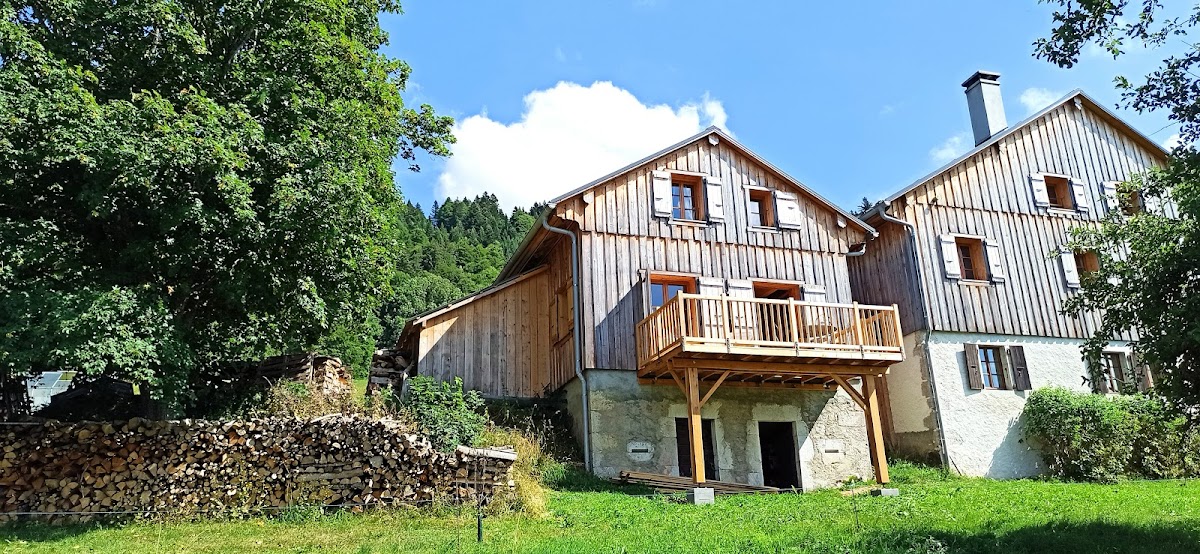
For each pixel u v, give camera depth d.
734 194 17.00
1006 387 17.92
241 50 12.77
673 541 8.23
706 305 13.58
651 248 15.97
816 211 17.44
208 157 9.68
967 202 19.08
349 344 31.48
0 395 11.65
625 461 14.56
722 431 15.27
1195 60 6.98
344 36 12.93
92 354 8.59
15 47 9.66
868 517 9.90
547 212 15.52
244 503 9.88
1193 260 7.36
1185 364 7.56
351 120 12.12
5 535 8.69
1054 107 20.69
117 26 11.20
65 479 9.70
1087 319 19.00
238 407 13.40
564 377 16.31
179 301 11.49
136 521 9.46
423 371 16.78
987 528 8.96
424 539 8.55
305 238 10.88
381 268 12.84
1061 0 7.11
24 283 9.28
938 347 17.62
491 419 14.83
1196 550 7.67
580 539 8.38
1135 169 21.09
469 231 85.88
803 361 14.16
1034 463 17.41
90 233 11.09
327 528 9.18
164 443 10.00
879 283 19.41
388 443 10.33
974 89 21.28
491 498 10.21
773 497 12.21
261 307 11.84
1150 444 16.61
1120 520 9.45
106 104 10.30
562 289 16.92
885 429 18.58
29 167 9.87
